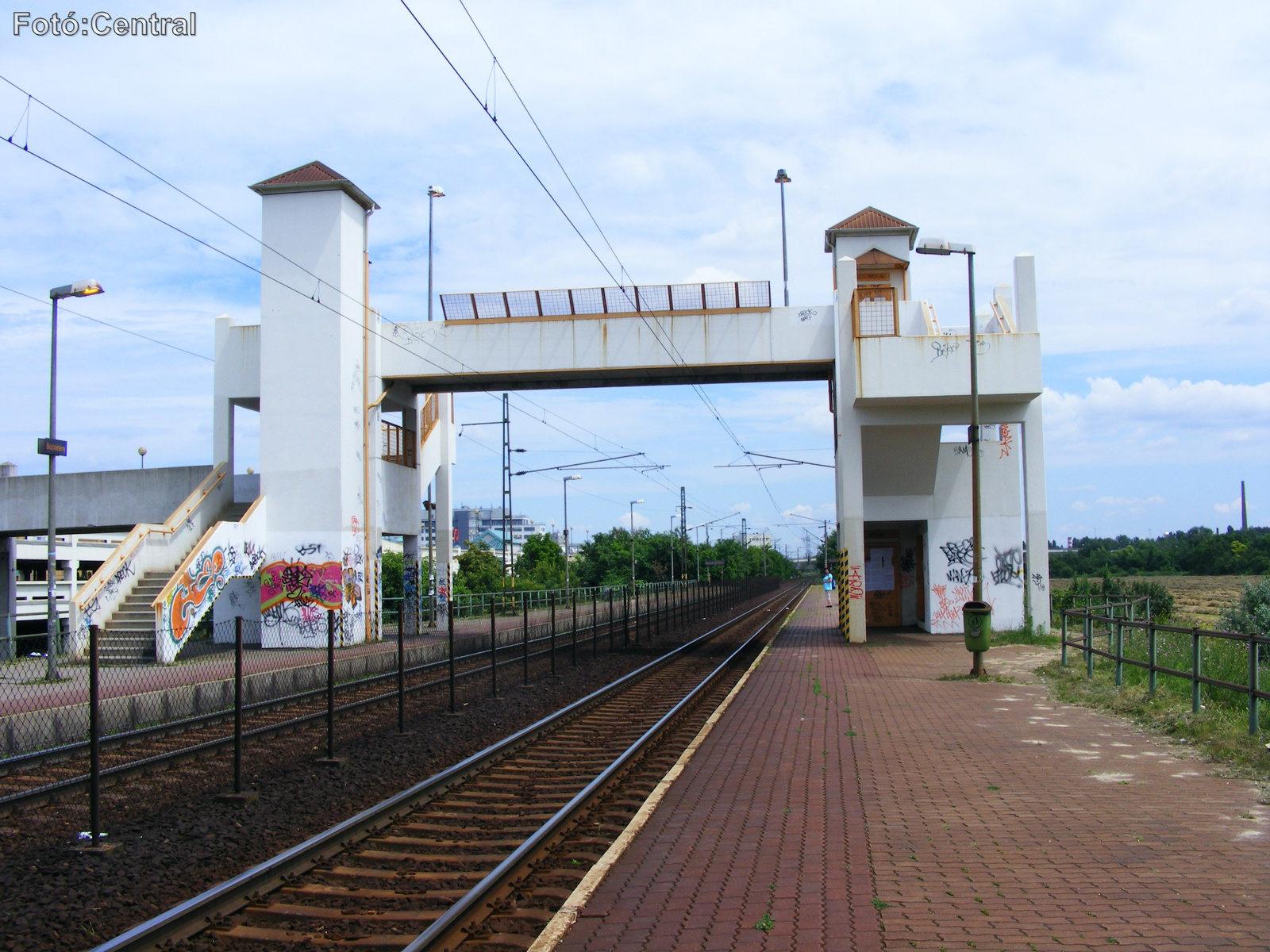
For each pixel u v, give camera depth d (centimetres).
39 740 1220
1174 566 8525
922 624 3262
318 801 955
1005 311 2914
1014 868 639
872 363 2662
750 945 518
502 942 564
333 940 582
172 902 669
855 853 684
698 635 3431
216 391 3072
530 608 5003
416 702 1688
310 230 2909
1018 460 3000
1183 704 1249
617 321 2948
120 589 2466
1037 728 1210
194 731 1379
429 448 3647
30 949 587
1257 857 650
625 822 834
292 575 2823
